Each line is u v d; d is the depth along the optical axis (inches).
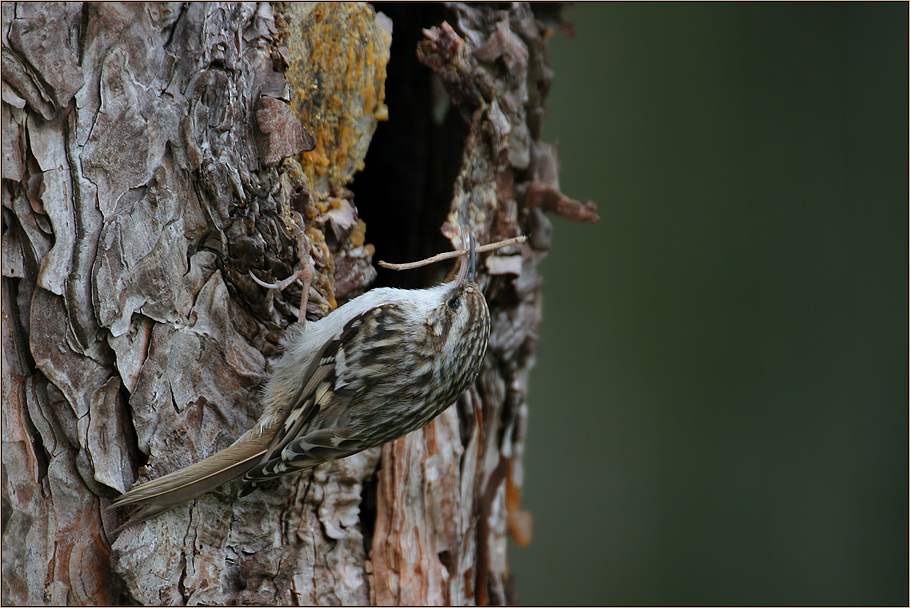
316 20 195.6
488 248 200.8
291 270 187.3
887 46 366.9
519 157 236.2
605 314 377.7
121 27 164.7
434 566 215.8
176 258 173.5
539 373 377.1
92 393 165.5
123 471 168.7
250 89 179.9
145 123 168.2
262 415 181.9
